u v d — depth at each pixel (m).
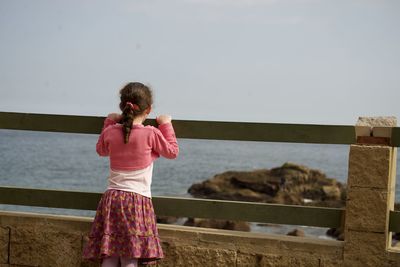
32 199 4.81
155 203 4.58
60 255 4.70
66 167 42.22
